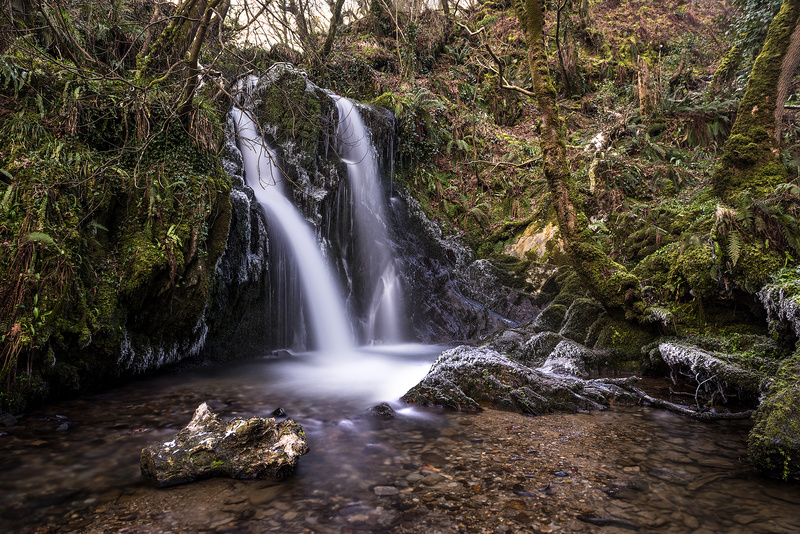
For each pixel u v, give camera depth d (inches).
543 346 267.6
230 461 116.3
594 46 718.5
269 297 307.0
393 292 393.4
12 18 227.8
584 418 165.0
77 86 213.3
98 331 191.2
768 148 247.9
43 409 173.8
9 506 100.7
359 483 110.9
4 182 177.5
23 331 157.9
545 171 264.8
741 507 97.7
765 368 178.7
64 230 179.9
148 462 113.8
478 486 108.3
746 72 451.2
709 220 263.9
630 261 342.6
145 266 206.8
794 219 201.3
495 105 642.8
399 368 270.2
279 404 185.9
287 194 367.2
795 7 245.0
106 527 92.0
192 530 90.5
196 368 257.6
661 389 204.7
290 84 399.5
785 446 110.2
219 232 250.7
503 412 173.5
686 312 234.4
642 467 119.2
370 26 646.5
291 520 93.8
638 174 442.6
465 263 447.5
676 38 720.3
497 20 777.6
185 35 289.0
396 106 490.0
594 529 89.0
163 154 235.1
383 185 458.3
